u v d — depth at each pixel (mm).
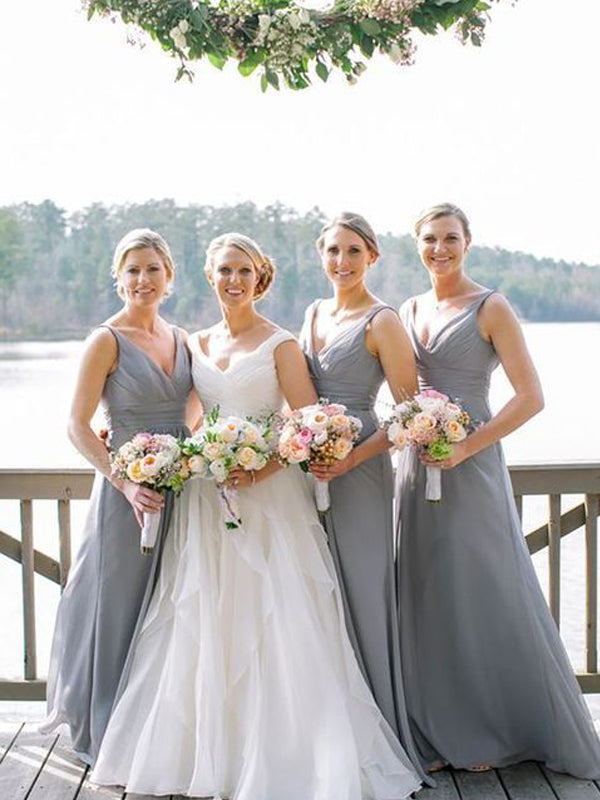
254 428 2828
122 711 2936
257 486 2996
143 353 3057
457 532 3018
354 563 3018
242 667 2887
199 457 2814
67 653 3115
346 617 3018
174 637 2918
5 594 6055
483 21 2926
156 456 2781
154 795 2861
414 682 3096
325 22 2916
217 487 2926
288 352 3049
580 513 3422
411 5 2844
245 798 2732
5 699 3443
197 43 2949
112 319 3127
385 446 2959
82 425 2996
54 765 3076
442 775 3037
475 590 3025
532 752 3092
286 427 2840
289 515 3014
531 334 13055
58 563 3443
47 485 3396
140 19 2918
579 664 4770
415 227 3123
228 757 2883
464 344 3014
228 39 2986
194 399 3236
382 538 3041
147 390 3039
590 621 3424
